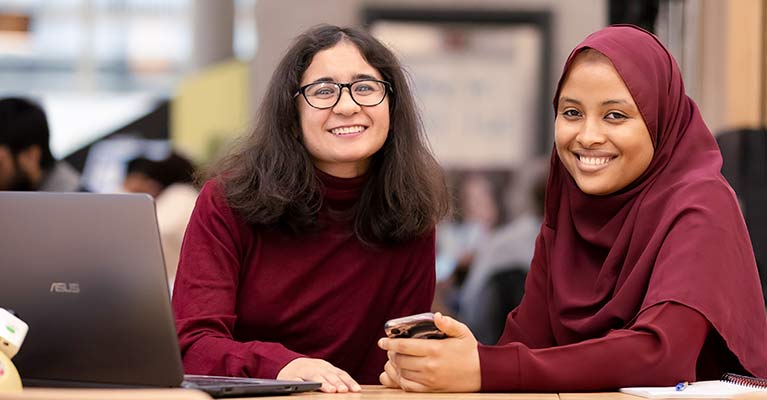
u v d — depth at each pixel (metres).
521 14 8.85
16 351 1.98
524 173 8.40
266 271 2.66
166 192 4.58
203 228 2.62
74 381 2.06
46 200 2.06
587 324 2.42
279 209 2.60
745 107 3.88
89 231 2.03
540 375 2.09
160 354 2.00
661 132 2.45
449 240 8.44
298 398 2.03
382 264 2.73
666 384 2.12
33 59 11.66
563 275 2.54
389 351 2.24
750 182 3.58
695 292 2.17
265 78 8.72
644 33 2.50
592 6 8.85
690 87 4.34
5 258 2.08
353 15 8.80
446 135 8.84
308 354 2.70
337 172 2.69
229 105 8.84
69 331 2.04
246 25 11.02
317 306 2.69
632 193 2.45
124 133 9.34
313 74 2.64
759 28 3.89
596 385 2.11
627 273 2.40
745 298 2.24
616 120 2.40
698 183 2.32
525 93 8.86
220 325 2.52
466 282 6.91
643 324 2.16
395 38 8.83
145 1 11.70
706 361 2.31
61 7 11.72
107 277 2.02
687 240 2.23
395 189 2.68
